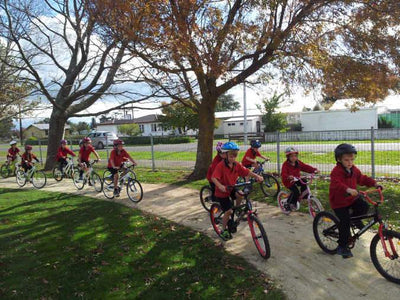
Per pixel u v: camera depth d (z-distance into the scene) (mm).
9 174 16750
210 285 4152
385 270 4227
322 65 9508
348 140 13008
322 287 4008
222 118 46719
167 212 7848
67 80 16375
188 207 8250
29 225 7305
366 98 10758
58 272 4785
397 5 8891
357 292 3865
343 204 4469
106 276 4562
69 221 7465
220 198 5297
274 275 4359
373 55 9812
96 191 11125
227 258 4953
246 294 3896
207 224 6770
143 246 5629
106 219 7453
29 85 15102
